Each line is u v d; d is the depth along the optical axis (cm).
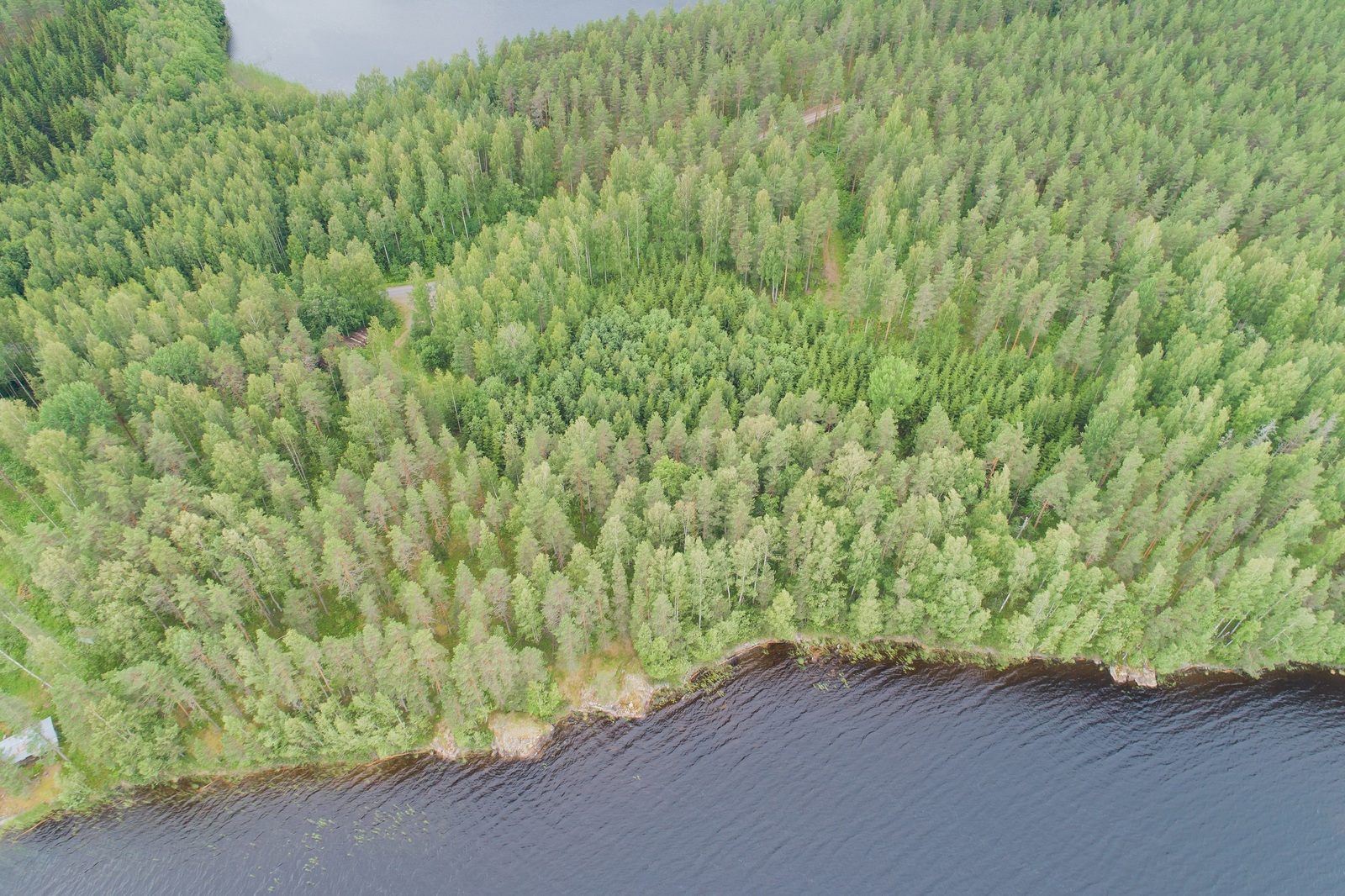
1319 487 8906
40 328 10156
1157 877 7125
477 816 7412
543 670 7775
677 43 17112
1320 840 7338
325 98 16725
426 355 10906
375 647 7162
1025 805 7594
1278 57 16375
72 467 8600
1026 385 9931
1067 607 8012
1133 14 18412
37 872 6988
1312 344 9925
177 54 17112
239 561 7525
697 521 8500
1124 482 8394
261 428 9244
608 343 10525
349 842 7219
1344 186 13400
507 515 8650
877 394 9712
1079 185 13000
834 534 8012
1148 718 8188
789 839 7362
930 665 8562
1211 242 11525
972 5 18650
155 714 7438
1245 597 7919
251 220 12912
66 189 13200
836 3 18475
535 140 14462
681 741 7975
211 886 6925
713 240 12225
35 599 8262
